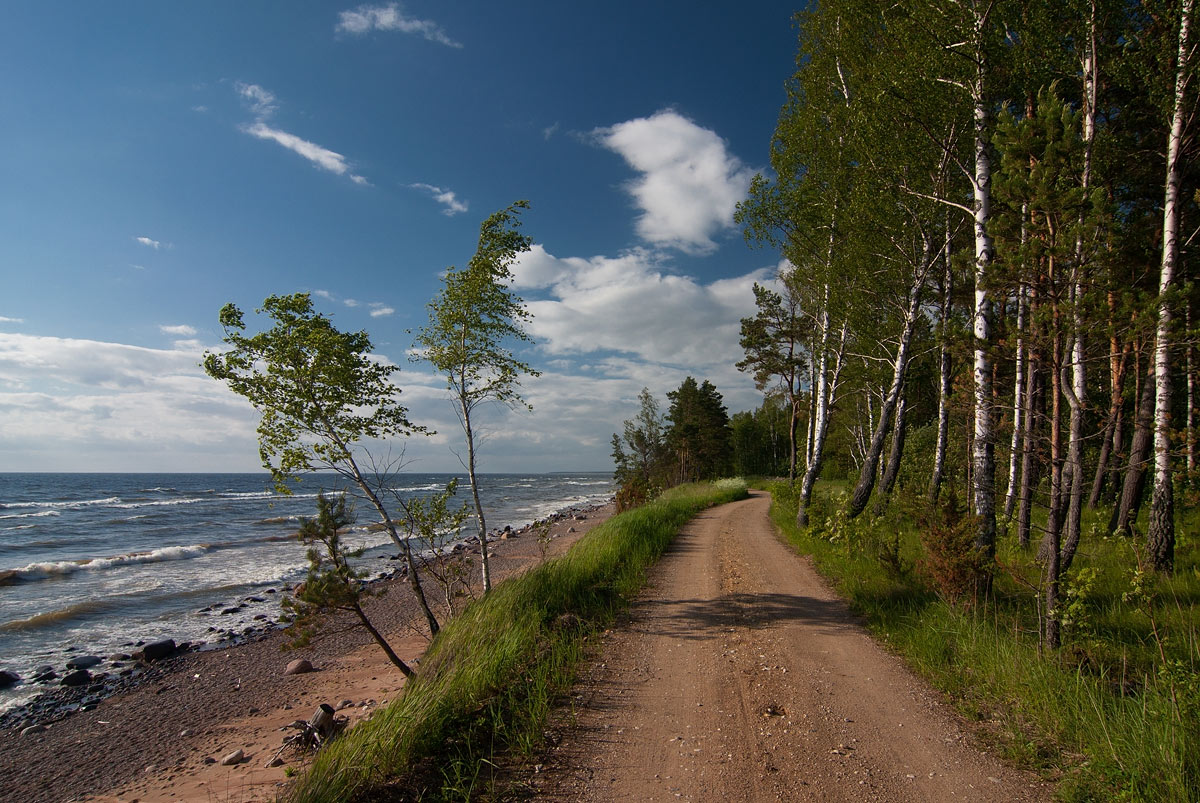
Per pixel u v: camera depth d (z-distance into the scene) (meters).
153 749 7.42
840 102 13.51
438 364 10.00
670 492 32.03
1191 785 3.37
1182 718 3.82
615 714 4.95
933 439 23.19
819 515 14.88
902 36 8.95
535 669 5.83
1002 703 4.87
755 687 5.48
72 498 54.22
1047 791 3.63
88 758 7.26
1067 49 8.67
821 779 3.84
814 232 14.87
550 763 4.12
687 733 4.57
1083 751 3.97
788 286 22.25
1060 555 5.60
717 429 54.41
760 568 11.27
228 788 5.91
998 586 8.00
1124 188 12.05
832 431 43.16
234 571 19.48
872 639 6.81
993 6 8.00
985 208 7.89
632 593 9.42
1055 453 5.48
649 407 39.25
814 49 13.77
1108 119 10.44
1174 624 6.23
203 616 14.14
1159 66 8.52
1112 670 5.21
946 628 6.34
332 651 11.11
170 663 10.93
